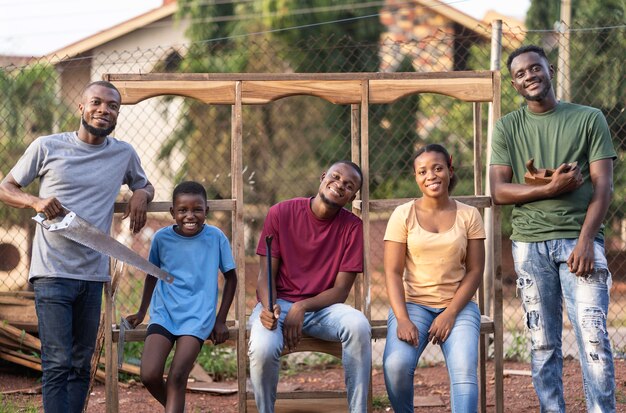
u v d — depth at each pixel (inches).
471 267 188.1
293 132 462.3
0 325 253.0
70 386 179.9
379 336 193.5
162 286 187.8
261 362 178.1
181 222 187.9
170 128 447.5
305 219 191.9
